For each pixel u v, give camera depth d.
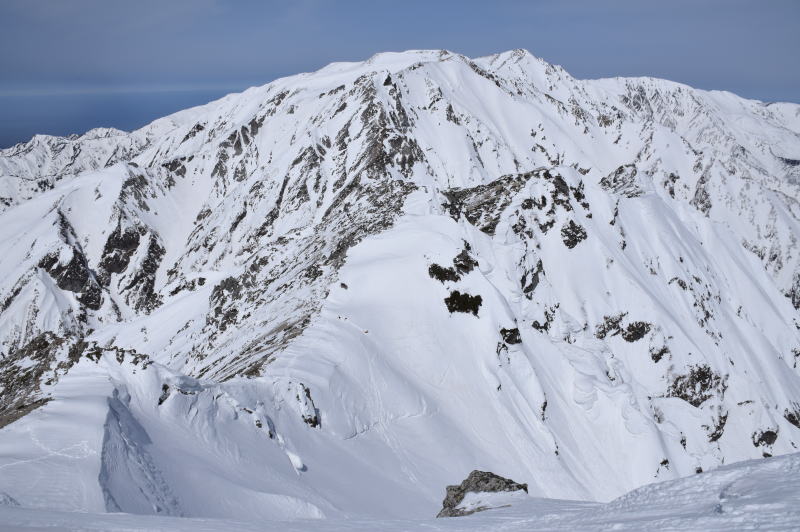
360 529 19.09
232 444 32.03
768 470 16.23
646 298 103.19
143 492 22.45
